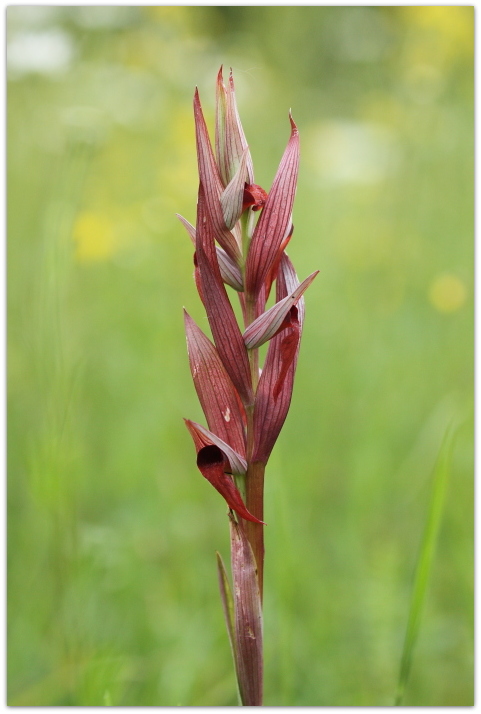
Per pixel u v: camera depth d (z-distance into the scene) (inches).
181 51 62.4
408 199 52.2
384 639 25.8
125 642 25.8
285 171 18.8
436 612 28.3
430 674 26.1
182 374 39.6
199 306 41.5
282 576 24.0
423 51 61.2
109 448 35.3
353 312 44.6
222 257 18.9
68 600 24.0
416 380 40.9
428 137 53.6
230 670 26.0
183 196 44.3
